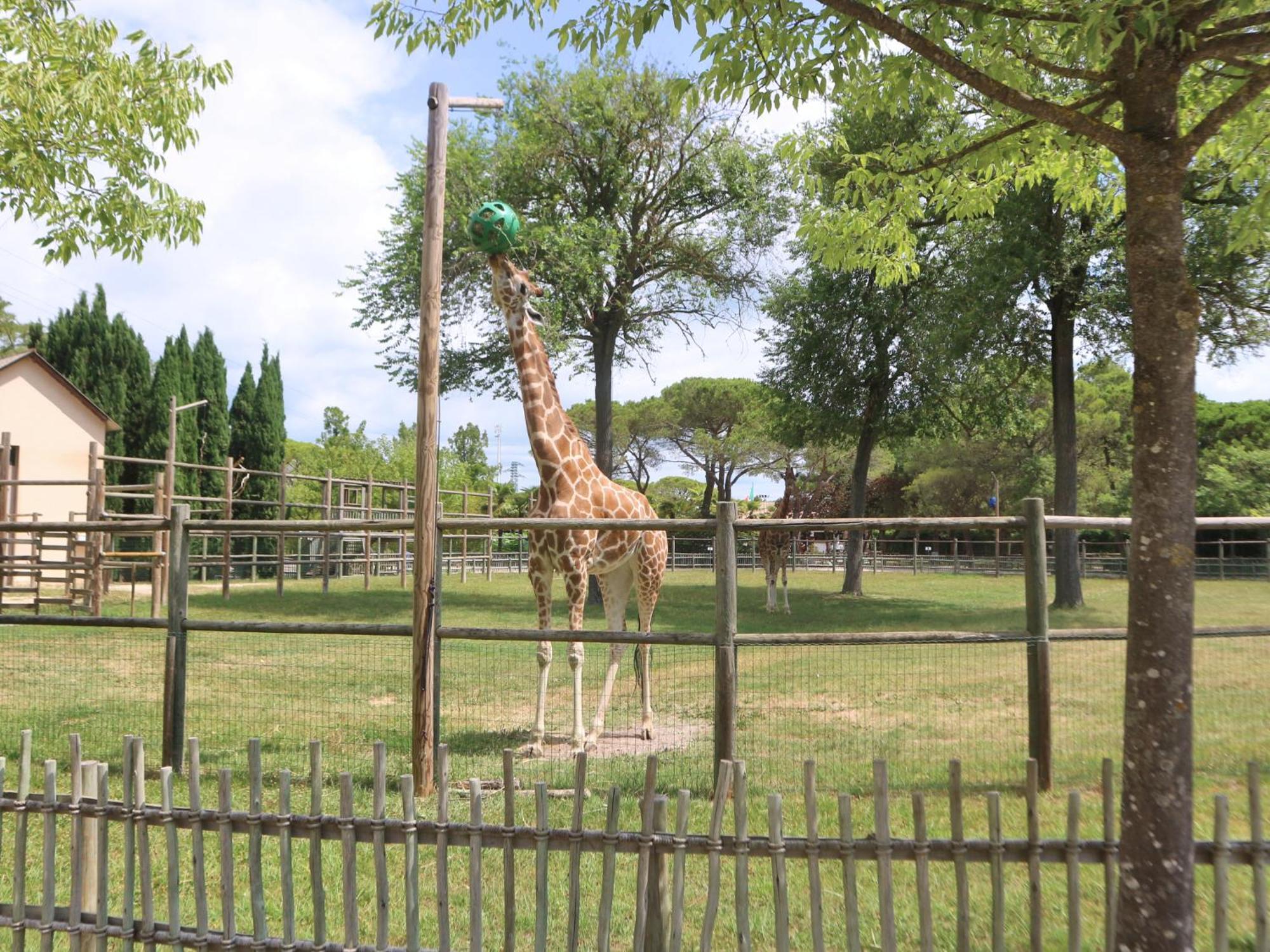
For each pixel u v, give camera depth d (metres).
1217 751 5.74
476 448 56.12
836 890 3.70
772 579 16.48
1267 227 3.54
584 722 7.21
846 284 20.98
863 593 21.12
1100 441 34.66
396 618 14.21
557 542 6.20
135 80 6.61
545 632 5.07
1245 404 32.16
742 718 6.81
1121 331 16.52
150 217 7.13
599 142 18.52
